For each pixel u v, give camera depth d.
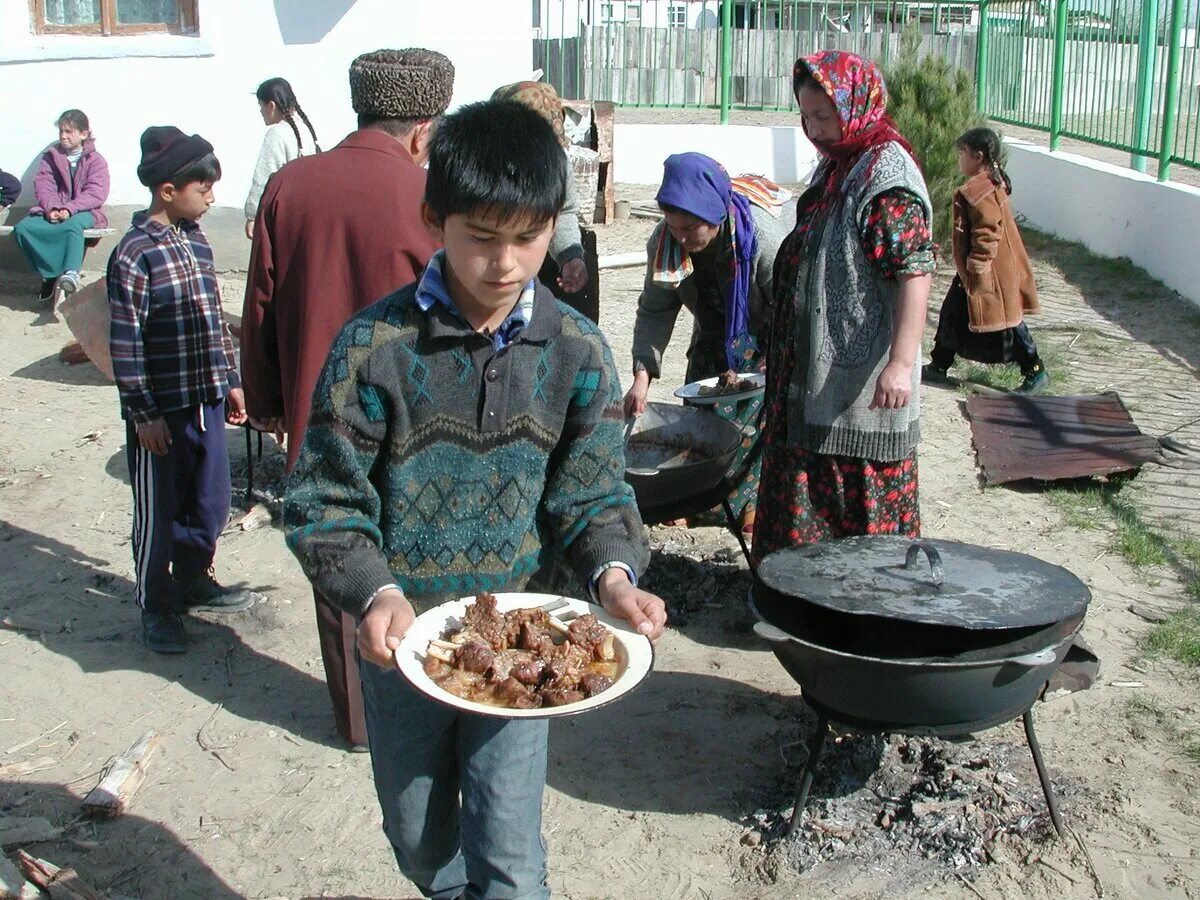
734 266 4.72
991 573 3.17
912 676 2.92
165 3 10.24
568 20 19.06
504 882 2.39
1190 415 7.23
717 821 3.52
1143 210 10.76
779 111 17.25
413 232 3.62
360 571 2.16
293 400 3.75
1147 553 5.26
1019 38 14.80
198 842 3.45
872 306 3.76
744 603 4.87
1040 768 3.33
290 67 10.27
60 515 5.81
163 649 4.50
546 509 2.42
